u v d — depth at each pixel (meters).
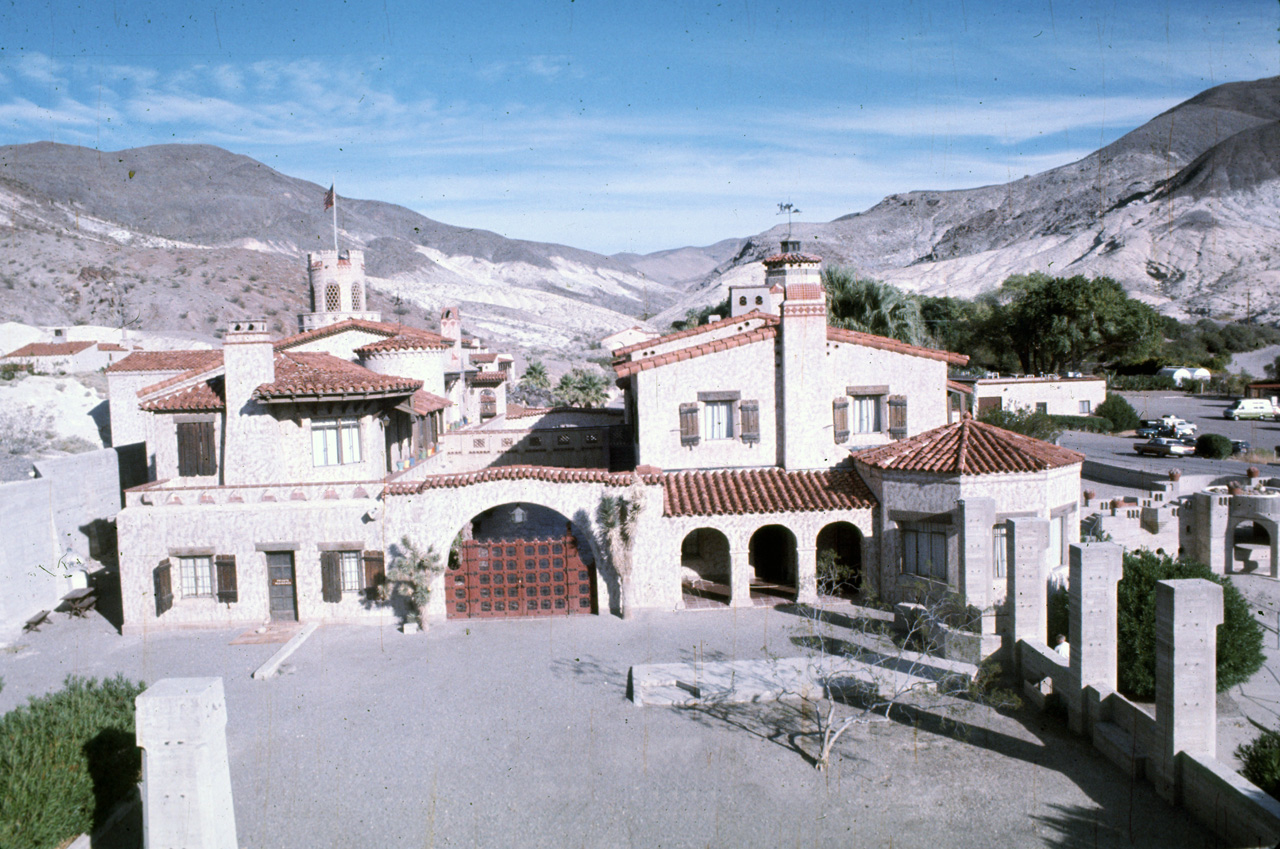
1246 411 65.88
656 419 27.55
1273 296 152.12
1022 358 83.44
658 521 25.42
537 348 152.00
